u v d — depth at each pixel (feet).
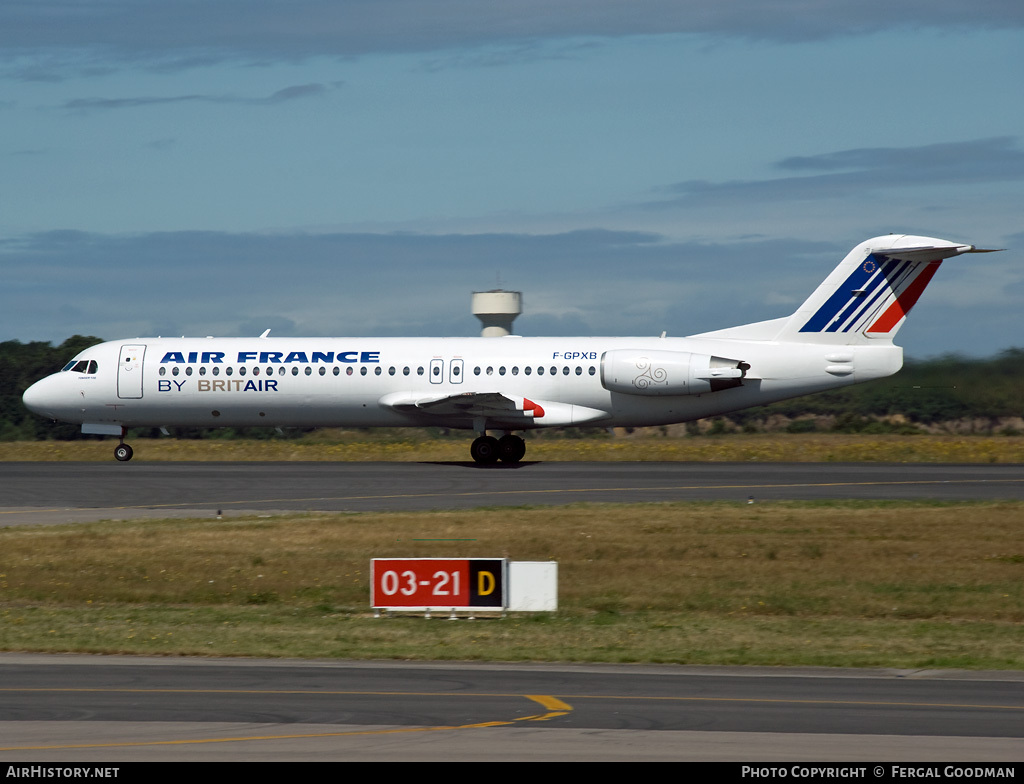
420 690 164.35
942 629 228.43
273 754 129.18
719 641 213.05
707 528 338.75
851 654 199.62
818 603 254.06
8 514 384.27
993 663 191.31
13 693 161.17
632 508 380.17
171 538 326.03
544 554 303.89
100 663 187.21
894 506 382.63
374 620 234.79
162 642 207.21
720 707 154.10
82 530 342.44
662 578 277.44
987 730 142.00
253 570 287.89
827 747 133.80
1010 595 259.80
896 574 281.33
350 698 158.51
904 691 166.50
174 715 147.74
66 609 252.21
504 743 134.31
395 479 474.08
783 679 175.73
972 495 415.85
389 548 309.83
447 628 224.94
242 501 411.95
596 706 154.10
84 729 140.26
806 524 345.31
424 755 128.98
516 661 191.52
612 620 235.20
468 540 317.22
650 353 549.54
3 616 241.76
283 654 195.93
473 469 515.91
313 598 262.67
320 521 352.90
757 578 277.64
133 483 463.83
